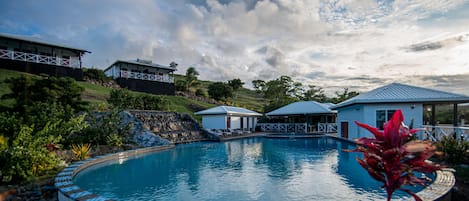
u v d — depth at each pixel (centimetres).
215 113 2434
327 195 641
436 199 488
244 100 5691
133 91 3169
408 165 173
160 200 624
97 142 1232
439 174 670
